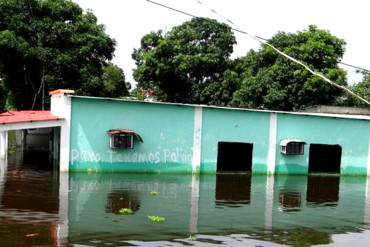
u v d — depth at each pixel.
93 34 30.09
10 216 11.36
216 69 35.91
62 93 19.50
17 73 29.19
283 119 22.86
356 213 13.86
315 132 23.42
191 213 12.71
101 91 30.22
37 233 9.88
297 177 22.45
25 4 27.94
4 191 14.78
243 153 23.97
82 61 29.53
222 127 21.84
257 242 9.97
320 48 30.97
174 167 21.14
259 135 22.45
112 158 20.23
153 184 17.78
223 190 17.14
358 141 24.30
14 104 31.47
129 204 13.56
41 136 30.42
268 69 31.89
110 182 17.69
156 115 20.81
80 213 12.02
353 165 24.23
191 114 21.30
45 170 20.42
